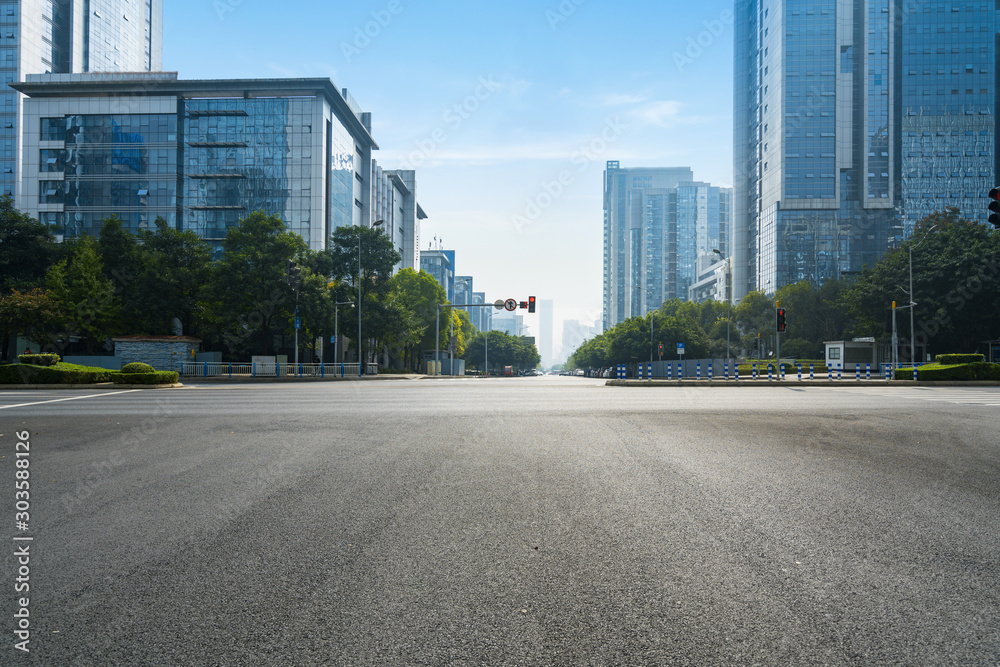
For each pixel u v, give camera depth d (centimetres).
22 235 4481
